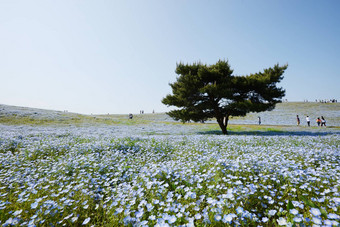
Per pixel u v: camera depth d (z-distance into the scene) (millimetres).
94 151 8555
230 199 3291
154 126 33938
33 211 3350
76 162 6121
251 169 4969
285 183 4152
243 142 11180
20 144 10273
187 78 21516
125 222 2742
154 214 3109
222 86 20625
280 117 59969
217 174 4535
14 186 4602
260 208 3342
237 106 20812
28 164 6531
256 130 28219
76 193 4012
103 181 4766
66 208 3322
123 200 3416
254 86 21234
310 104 90750
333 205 3035
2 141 10445
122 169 5586
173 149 9516
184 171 4828
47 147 9086
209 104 23172
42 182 4629
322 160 6250
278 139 12789
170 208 2961
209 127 32906
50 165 6395
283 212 2826
